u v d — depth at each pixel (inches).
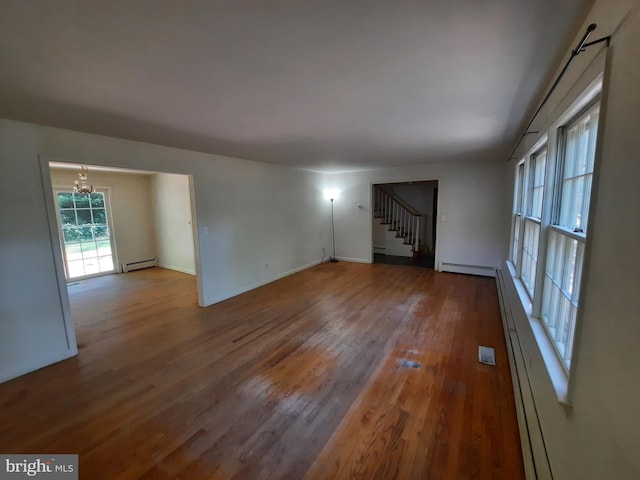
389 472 62.8
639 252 27.4
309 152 162.7
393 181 249.3
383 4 40.9
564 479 42.3
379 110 89.8
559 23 45.9
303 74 64.2
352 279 219.6
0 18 41.4
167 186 253.9
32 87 68.3
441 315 147.4
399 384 92.9
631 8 31.2
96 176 241.1
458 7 42.1
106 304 173.9
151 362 109.0
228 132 114.3
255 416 80.2
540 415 58.7
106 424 78.5
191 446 70.6
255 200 199.6
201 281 165.3
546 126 75.6
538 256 78.0
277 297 181.0
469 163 215.6
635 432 26.4
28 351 103.8
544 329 72.9
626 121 31.7
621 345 30.0
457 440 70.8
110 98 76.2
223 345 121.0
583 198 57.7
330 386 92.7
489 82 69.7
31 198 103.0
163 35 48.0
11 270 99.8
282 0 39.6
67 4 38.9
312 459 66.4
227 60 57.3
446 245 231.1
